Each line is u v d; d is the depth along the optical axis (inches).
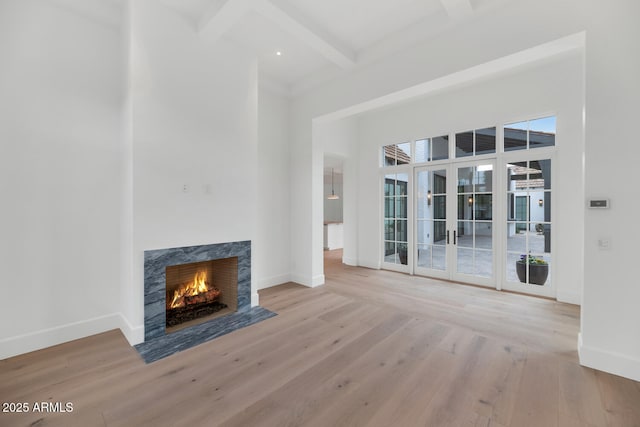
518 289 160.7
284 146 183.3
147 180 102.7
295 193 183.8
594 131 84.1
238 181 130.9
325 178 410.0
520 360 89.5
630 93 79.5
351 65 140.3
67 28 102.1
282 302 145.3
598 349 84.0
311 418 64.8
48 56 98.4
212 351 95.9
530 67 150.6
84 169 105.5
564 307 136.6
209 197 120.4
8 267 91.7
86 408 68.1
